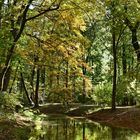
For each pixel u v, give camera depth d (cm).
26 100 5759
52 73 3975
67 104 5150
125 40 4416
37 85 4997
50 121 3525
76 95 5662
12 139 2017
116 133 2581
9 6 2444
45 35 3022
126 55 4984
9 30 2558
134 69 3145
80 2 2473
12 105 2725
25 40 3109
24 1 2403
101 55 6297
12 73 4322
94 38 5541
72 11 2653
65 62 3447
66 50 3117
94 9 2525
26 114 3209
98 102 4900
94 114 4309
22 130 2402
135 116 3378
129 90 3500
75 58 3228
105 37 5175
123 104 4834
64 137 2281
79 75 4009
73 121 3656
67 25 2981
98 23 4909
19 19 2597
